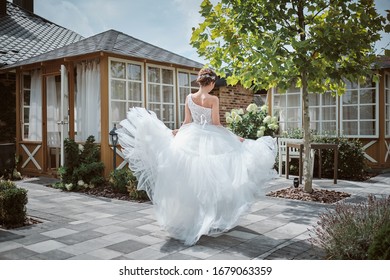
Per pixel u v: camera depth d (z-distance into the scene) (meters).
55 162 10.23
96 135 8.67
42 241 4.21
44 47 12.46
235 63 6.75
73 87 8.92
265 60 5.84
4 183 5.30
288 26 6.20
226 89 12.75
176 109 9.88
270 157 4.56
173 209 4.25
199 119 4.53
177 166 4.27
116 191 7.23
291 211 5.62
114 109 8.52
